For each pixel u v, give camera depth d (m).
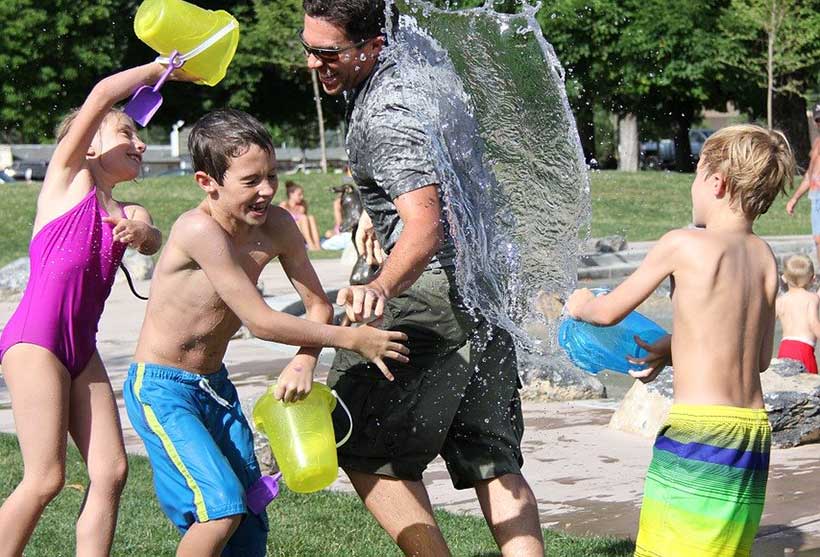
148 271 20.88
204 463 4.89
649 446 8.52
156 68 5.30
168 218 30.22
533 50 5.48
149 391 5.06
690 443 4.70
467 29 5.48
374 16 5.02
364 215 5.66
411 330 5.15
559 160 5.57
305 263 5.35
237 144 4.89
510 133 5.45
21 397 5.23
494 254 5.30
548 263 5.63
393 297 4.86
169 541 6.50
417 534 5.19
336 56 5.01
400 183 4.88
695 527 4.68
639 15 42.28
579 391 10.38
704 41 42.53
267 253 5.20
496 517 5.29
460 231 5.11
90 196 5.38
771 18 39.66
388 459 5.23
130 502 7.28
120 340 14.27
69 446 8.79
